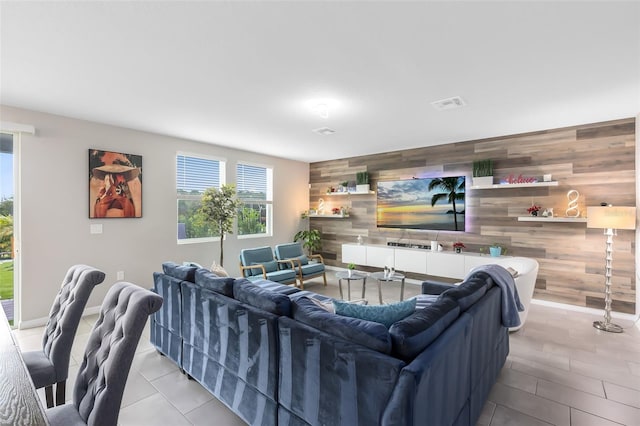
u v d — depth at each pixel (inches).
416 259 206.2
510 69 98.7
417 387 46.8
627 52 87.4
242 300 81.2
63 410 50.5
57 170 145.3
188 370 95.5
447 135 184.5
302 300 73.4
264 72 101.5
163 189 183.5
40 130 140.6
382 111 139.6
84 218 153.3
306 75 103.7
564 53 88.4
